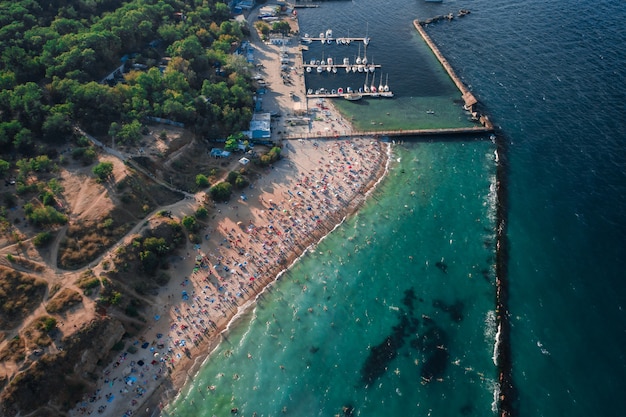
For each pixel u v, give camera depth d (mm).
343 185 181375
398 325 135125
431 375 122938
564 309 138625
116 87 191375
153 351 125500
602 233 161250
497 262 152500
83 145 168625
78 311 121750
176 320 133375
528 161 193125
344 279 147875
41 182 152250
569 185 180625
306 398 118938
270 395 119250
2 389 104375
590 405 116688
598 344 129625
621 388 120062
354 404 117625
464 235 162500
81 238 138750
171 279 143250
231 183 176000
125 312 129375
